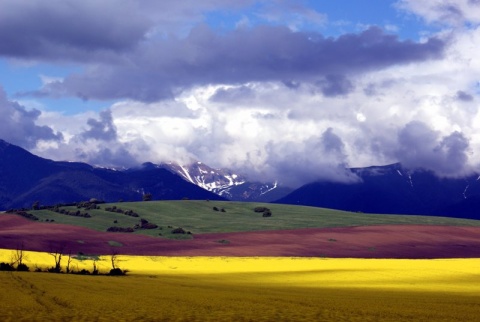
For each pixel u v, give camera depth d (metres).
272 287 80.38
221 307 49.91
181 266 130.00
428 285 86.44
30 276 90.19
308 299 60.09
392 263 130.00
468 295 70.19
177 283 84.88
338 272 110.12
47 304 49.19
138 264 133.12
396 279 96.44
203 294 64.12
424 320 43.31
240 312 46.22
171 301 54.53
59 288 67.38
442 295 69.75
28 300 52.09
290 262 138.88
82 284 75.75
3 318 39.47
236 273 112.12
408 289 79.25
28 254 141.62
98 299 54.72
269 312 46.62
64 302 51.12
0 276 87.38
